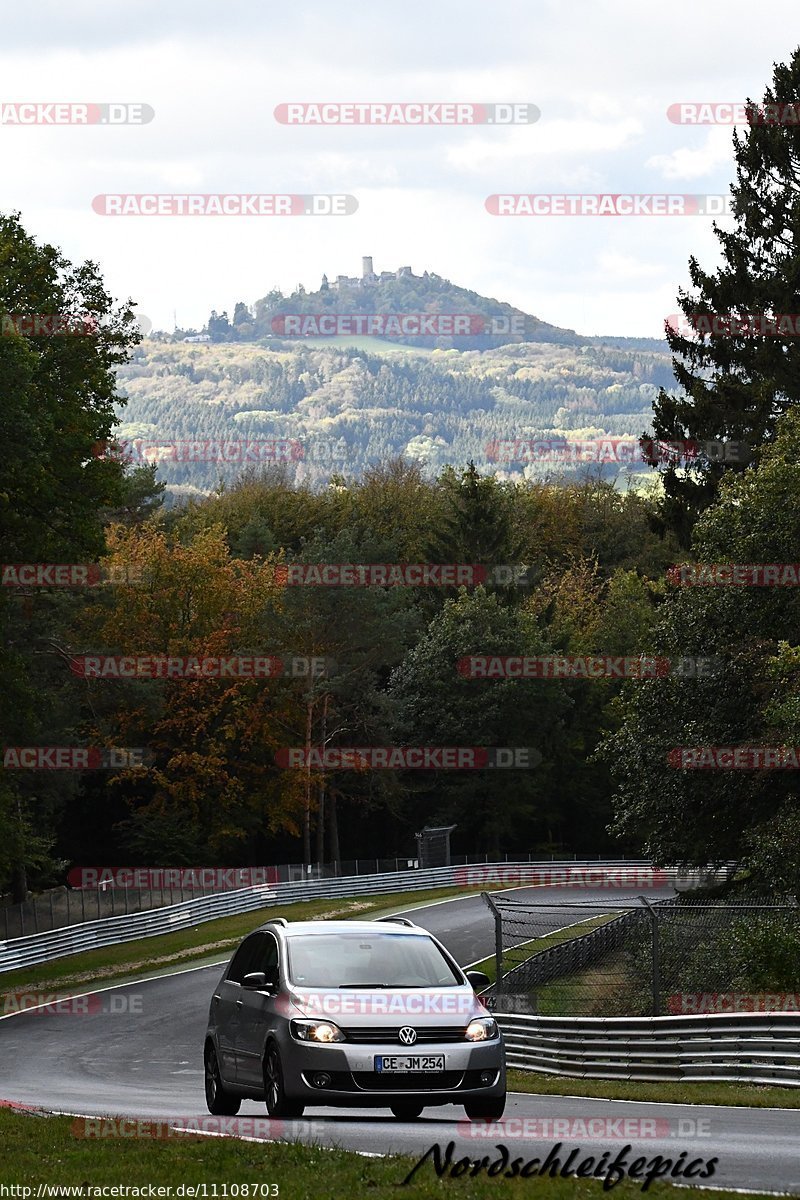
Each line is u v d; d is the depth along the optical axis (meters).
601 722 187.25
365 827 190.12
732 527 70.25
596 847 191.25
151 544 164.12
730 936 45.19
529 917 117.00
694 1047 36.94
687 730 69.56
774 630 69.50
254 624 165.00
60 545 84.75
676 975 47.78
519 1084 38.88
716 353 104.25
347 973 27.70
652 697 71.50
